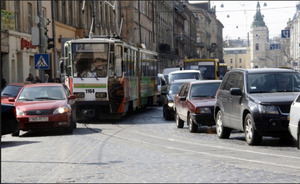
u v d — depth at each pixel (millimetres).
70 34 56812
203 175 10430
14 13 42219
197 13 162250
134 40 80875
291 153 14578
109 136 20547
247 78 17797
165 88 38750
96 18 66438
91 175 10508
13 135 21422
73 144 17250
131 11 80625
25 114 21125
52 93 22984
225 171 11008
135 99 34250
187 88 24000
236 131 23016
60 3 53156
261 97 16609
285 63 128500
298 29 103500
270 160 13039
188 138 19906
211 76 53156
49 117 21156
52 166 12031
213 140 19047
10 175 10750
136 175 10469
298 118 14766
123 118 32469
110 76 29328
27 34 45094
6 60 41125
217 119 20125
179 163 12391
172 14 118438
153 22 95125
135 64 34219
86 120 31156
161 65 100438
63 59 30234
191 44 148125
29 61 46562
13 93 28453
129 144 17344
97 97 29297
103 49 29406
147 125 27000
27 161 13055
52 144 17406
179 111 24734
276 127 16000
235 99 17969
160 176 10305
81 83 29312
